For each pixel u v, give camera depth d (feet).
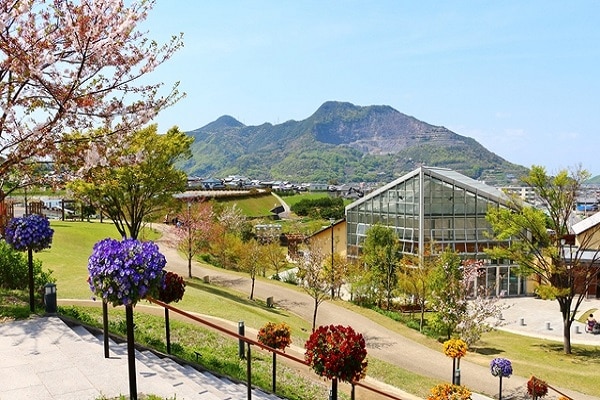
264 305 91.97
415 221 122.31
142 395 21.20
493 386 57.72
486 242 122.31
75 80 32.71
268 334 35.40
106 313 25.64
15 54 30.22
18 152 33.40
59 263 76.07
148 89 37.22
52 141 34.17
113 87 35.24
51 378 22.43
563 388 57.98
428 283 82.17
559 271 75.15
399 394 47.42
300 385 41.04
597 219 115.75
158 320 48.29
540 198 79.05
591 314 98.27
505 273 123.13
